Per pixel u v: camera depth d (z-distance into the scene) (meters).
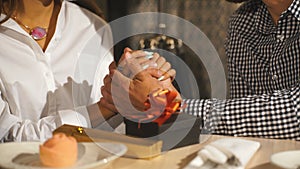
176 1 2.89
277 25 1.40
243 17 1.58
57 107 1.42
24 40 1.36
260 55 1.51
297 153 0.91
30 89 1.36
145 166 0.92
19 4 1.37
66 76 1.43
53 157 0.84
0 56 1.35
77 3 1.54
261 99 1.19
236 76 1.60
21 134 1.22
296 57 1.37
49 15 1.43
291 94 1.19
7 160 0.90
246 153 0.92
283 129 1.17
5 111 1.28
